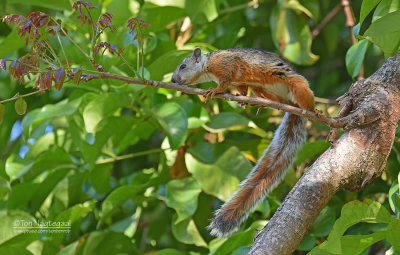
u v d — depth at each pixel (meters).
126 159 12.98
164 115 9.87
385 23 6.88
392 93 7.16
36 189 10.84
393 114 7.01
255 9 13.15
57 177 10.94
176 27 12.52
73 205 11.04
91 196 11.63
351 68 9.51
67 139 11.36
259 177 8.79
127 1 11.00
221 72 9.27
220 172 9.88
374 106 6.99
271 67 8.89
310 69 14.90
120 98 9.98
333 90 14.88
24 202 10.81
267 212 9.60
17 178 11.04
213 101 11.05
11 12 12.56
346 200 9.61
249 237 9.05
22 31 6.77
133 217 10.82
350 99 7.34
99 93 10.77
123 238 10.33
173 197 9.72
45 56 6.92
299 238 6.29
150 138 13.06
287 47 11.76
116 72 9.93
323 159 6.83
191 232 9.64
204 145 10.34
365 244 6.61
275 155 8.96
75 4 6.87
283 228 6.28
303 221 6.34
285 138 9.02
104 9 11.32
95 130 10.18
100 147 10.24
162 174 10.53
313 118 7.12
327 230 8.96
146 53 11.20
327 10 14.69
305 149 9.41
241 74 9.18
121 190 10.09
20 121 13.68
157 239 12.10
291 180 9.59
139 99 10.36
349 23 11.91
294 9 11.69
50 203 11.58
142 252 11.30
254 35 13.25
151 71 10.46
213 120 10.31
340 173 6.70
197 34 12.06
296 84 8.65
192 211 9.52
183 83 9.88
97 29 7.05
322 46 14.80
